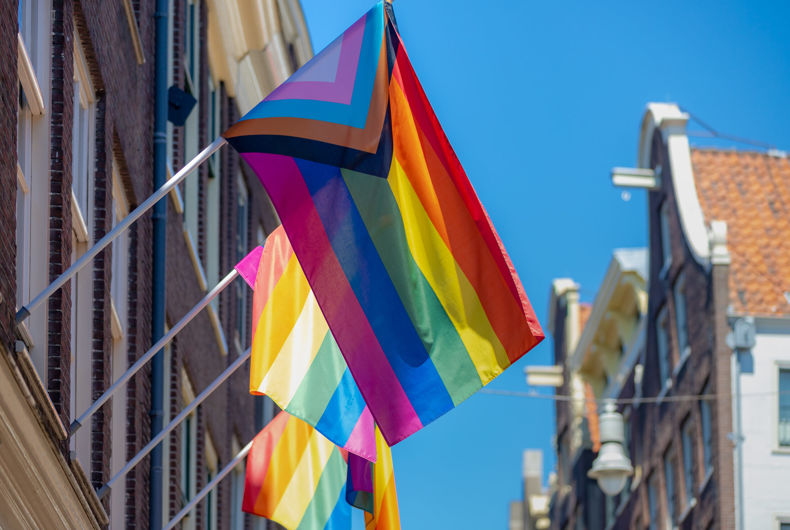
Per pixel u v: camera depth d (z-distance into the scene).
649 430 61.75
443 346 17.70
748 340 52.41
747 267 54.66
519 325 17.81
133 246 25.53
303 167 17.56
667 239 59.78
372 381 17.55
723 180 58.62
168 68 30.86
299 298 21.05
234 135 17.14
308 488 24.22
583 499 74.19
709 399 54.09
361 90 17.86
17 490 16.31
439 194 18.05
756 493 51.56
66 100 19.52
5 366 15.36
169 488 29.11
